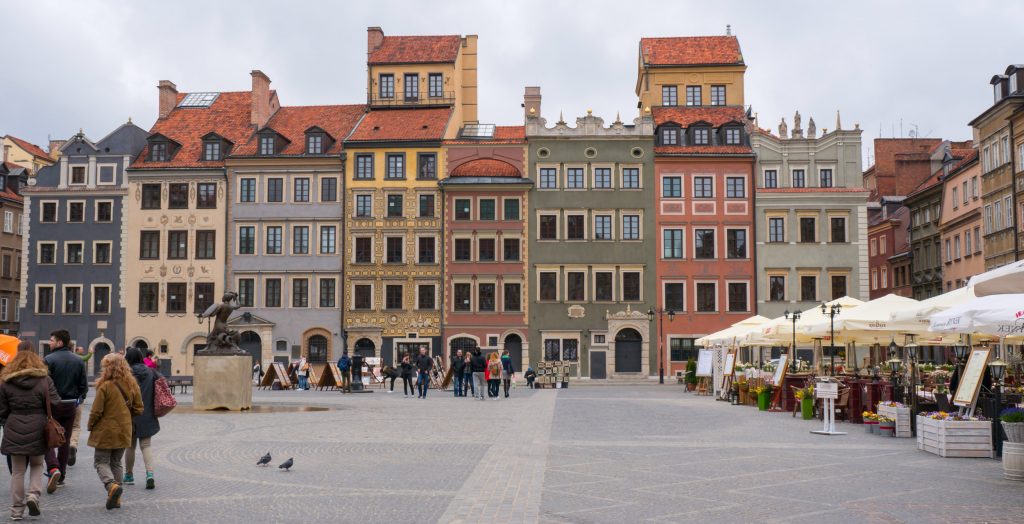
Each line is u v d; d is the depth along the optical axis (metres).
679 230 67.50
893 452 19.38
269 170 69.12
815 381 29.05
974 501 13.23
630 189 67.56
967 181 63.03
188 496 13.52
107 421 12.61
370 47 74.00
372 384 56.50
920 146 85.94
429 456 18.41
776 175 67.75
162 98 75.12
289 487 14.37
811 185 67.62
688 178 67.62
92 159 70.69
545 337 66.94
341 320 67.88
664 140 68.81
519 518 11.84
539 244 67.44
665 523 11.56
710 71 72.69
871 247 86.81
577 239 67.38
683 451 19.39
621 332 67.31
